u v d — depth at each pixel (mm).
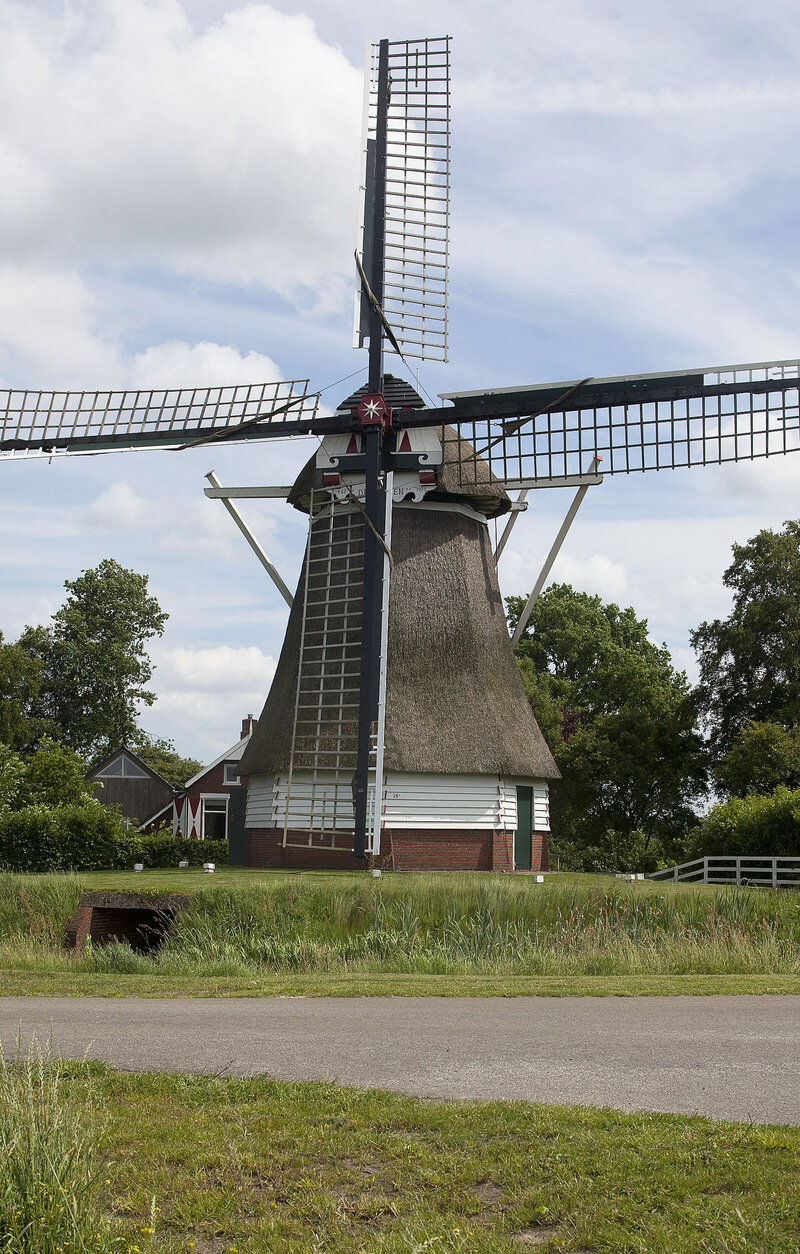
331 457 28125
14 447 29594
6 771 40125
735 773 42094
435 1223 5539
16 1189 5473
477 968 16625
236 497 29719
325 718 27234
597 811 52469
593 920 19641
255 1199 5973
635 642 66375
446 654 28094
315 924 19359
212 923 19203
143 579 70312
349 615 27438
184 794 50500
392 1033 10055
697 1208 5531
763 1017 10953
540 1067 8523
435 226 29500
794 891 21062
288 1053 9164
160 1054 9188
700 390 26438
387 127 29281
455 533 29406
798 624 45781
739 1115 7090
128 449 29359
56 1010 11859
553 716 54594
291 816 27359
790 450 26109
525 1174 6086
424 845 26703
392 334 28469
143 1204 5914
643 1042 9500
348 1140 6695
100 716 66375
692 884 23688
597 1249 5234
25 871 33188
